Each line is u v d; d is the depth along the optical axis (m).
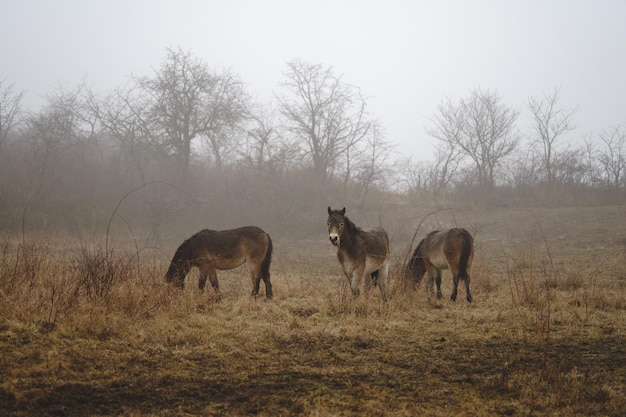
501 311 9.77
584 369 6.75
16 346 6.87
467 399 5.77
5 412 5.14
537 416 5.38
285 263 20.09
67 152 39.72
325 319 9.31
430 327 8.87
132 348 7.15
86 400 5.53
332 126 41.34
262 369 6.59
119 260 10.62
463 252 11.56
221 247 11.66
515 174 43.12
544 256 20.94
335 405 5.55
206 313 9.38
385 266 11.40
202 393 5.81
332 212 10.59
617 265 17.50
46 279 10.03
